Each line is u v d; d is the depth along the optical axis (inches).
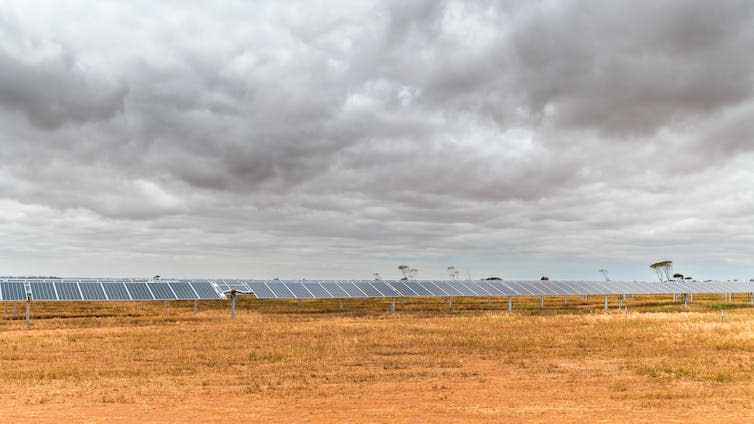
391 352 1048.2
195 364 917.2
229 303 2701.8
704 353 1027.9
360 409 626.8
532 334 1299.2
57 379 790.5
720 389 731.4
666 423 560.4
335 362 941.2
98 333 1323.8
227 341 1183.6
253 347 1104.8
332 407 636.1
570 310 2289.6
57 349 1070.4
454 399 681.6
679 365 904.9
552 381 797.9
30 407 628.7
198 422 567.5
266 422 568.7
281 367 893.8
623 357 999.6
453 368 896.3
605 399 679.7
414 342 1171.3
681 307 2469.2
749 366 899.4
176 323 1633.9
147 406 636.1
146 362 936.9
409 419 580.7
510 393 717.3
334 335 1296.8
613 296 3853.3
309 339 1218.6
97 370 853.2
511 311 2177.7
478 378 816.3
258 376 818.2
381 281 2348.7
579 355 1018.7
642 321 1595.7
